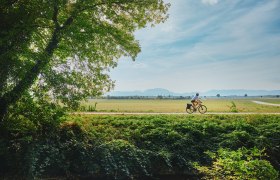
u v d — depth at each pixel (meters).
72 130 21.95
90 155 19.89
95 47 22.31
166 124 25.44
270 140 24.08
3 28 19.81
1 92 19.88
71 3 20.75
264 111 43.97
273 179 9.60
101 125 24.42
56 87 19.80
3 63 19.06
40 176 18.28
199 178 20.33
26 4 20.05
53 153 19.19
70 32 20.12
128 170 19.61
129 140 22.59
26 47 19.72
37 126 21.23
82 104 21.22
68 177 18.88
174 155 21.50
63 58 22.41
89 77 21.94
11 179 17.61
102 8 21.89
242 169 9.85
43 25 20.70
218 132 24.95
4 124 20.56
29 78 19.58
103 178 19.41
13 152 18.81
